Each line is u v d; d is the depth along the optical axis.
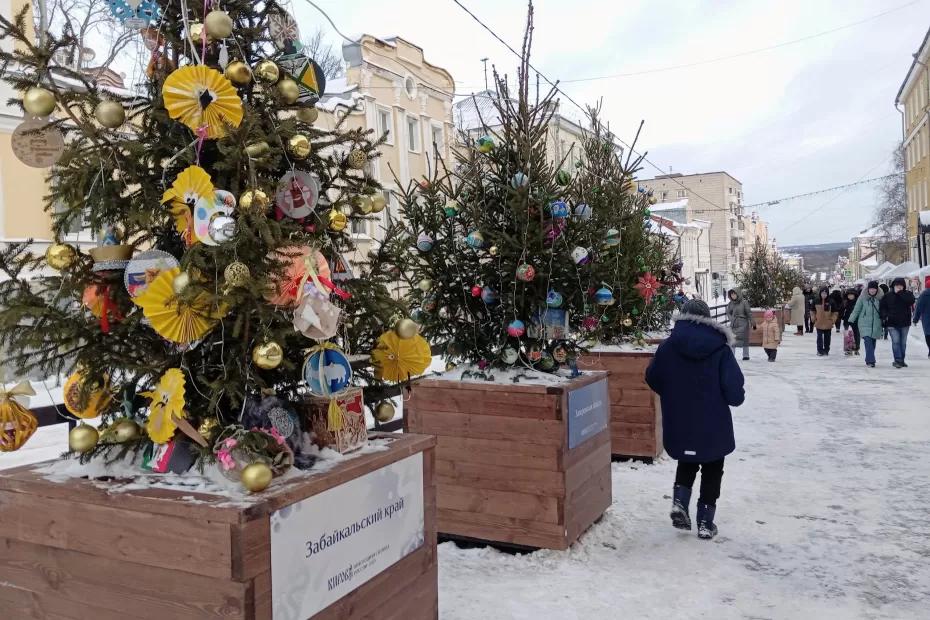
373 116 22.22
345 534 2.24
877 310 13.14
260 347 2.18
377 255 3.02
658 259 8.70
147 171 2.39
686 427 4.37
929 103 32.00
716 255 72.19
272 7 2.61
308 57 2.62
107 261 2.29
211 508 1.87
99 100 2.29
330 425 2.41
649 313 8.23
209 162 2.46
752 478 5.79
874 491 5.35
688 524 4.46
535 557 4.03
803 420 8.16
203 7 2.46
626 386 6.50
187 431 2.20
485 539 4.23
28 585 2.23
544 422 4.04
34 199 12.66
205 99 2.17
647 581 3.72
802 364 14.12
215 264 2.17
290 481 2.11
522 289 4.53
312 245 2.48
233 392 2.23
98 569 2.08
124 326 2.35
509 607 3.38
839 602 3.47
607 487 4.82
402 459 2.55
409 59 24.36
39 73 2.23
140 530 1.99
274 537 1.94
